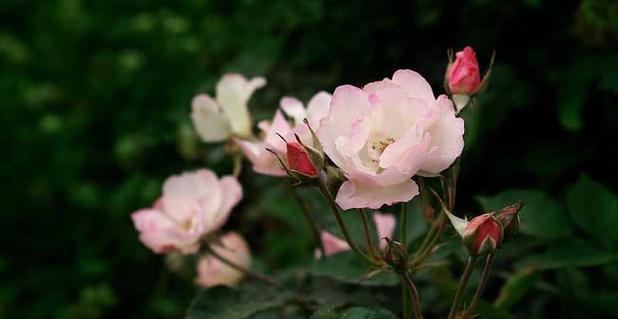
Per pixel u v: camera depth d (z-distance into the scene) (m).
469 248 0.66
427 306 0.88
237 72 1.14
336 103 0.67
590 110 0.94
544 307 0.93
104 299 1.45
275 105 1.10
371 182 0.66
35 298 1.59
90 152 1.71
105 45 1.83
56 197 1.67
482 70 0.97
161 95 1.66
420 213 0.85
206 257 0.83
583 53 0.92
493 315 0.78
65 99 1.79
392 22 1.03
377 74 1.05
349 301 0.79
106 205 1.59
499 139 0.98
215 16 1.54
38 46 1.87
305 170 0.68
